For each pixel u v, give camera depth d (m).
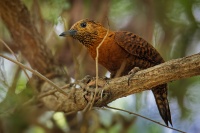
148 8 12.20
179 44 12.31
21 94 9.98
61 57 11.80
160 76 8.07
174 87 12.27
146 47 9.70
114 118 11.26
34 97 9.53
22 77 11.64
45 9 11.83
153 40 12.26
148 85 8.29
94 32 9.73
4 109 9.48
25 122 10.08
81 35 9.82
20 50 11.20
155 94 9.90
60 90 8.80
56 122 10.91
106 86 8.66
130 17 12.52
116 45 9.57
